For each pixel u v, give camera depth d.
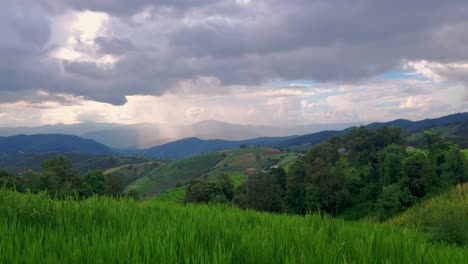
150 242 5.03
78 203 8.50
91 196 9.99
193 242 5.09
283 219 9.21
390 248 5.33
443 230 15.40
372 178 130.38
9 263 4.24
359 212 115.06
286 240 5.73
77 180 99.88
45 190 8.66
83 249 4.65
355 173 135.62
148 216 8.12
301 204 119.94
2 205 7.30
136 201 11.26
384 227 7.68
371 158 135.75
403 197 104.12
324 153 137.50
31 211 7.00
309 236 6.05
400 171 116.31
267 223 8.61
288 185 125.94
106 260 4.31
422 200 104.38
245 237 5.63
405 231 6.84
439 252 5.42
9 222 6.42
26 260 4.23
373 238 5.77
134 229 5.82
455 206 89.81
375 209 112.38
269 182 107.44
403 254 5.11
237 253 4.90
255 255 4.71
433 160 120.31
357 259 4.85
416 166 108.81
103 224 6.67
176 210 10.00
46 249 4.67
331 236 6.77
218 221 7.70
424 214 90.75
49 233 5.61
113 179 116.94
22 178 73.00
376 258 4.84
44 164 105.00
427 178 107.31
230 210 10.95
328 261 4.46
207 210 10.34
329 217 8.79
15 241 5.03
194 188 117.31
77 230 6.20
